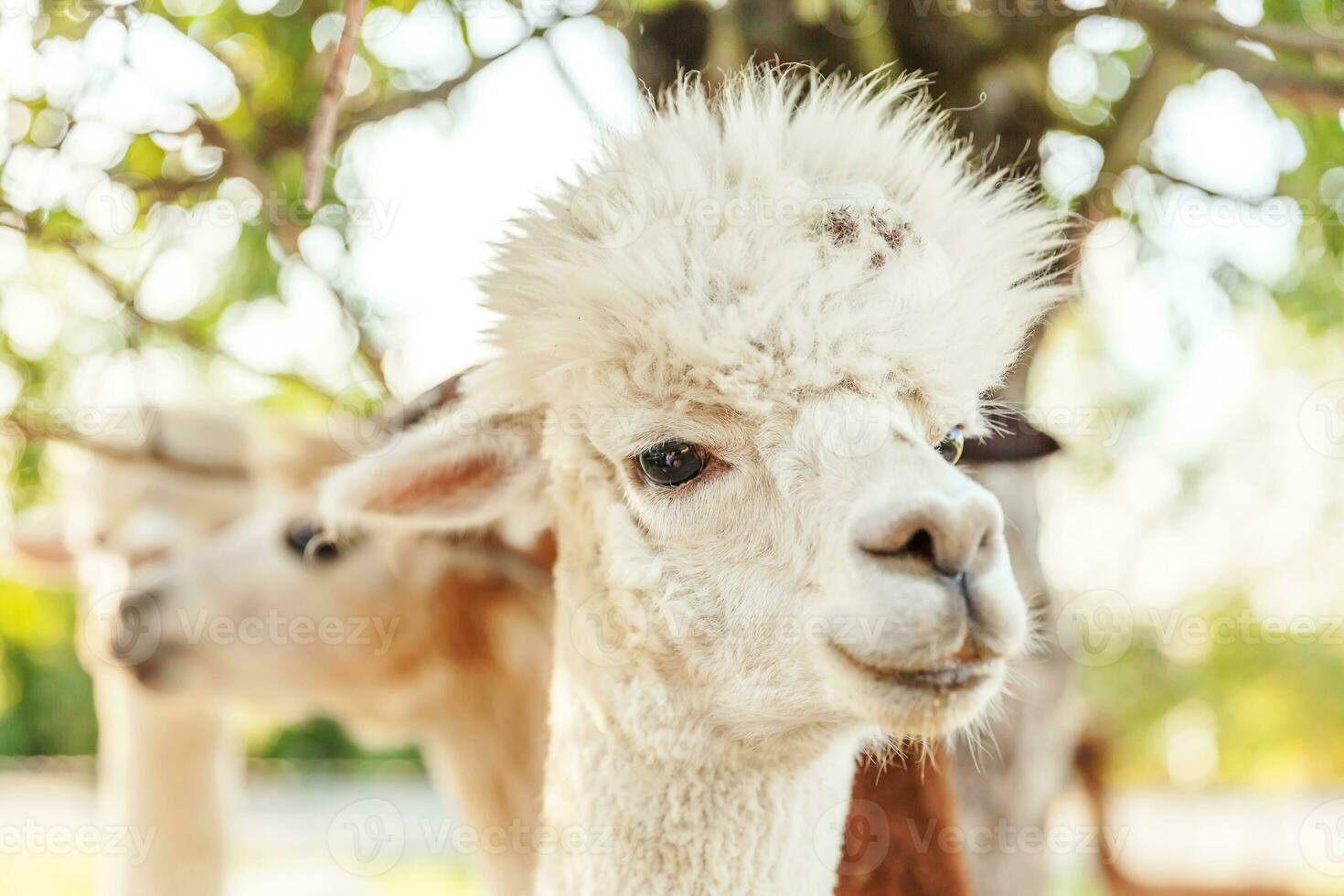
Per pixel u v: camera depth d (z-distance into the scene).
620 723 2.78
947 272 2.60
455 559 4.68
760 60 3.70
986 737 4.42
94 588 6.00
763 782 2.75
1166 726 15.79
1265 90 3.52
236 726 6.14
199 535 5.75
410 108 3.81
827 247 2.52
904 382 2.51
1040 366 4.96
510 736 4.80
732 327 2.44
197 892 5.65
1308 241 4.53
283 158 4.11
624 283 2.57
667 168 2.71
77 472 5.82
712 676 2.62
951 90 3.87
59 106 3.35
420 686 4.96
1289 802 15.40
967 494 2.22
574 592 2.91
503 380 3.00
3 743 20.62
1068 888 9.77
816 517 2.42
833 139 2.81
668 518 2.60
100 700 6.33
